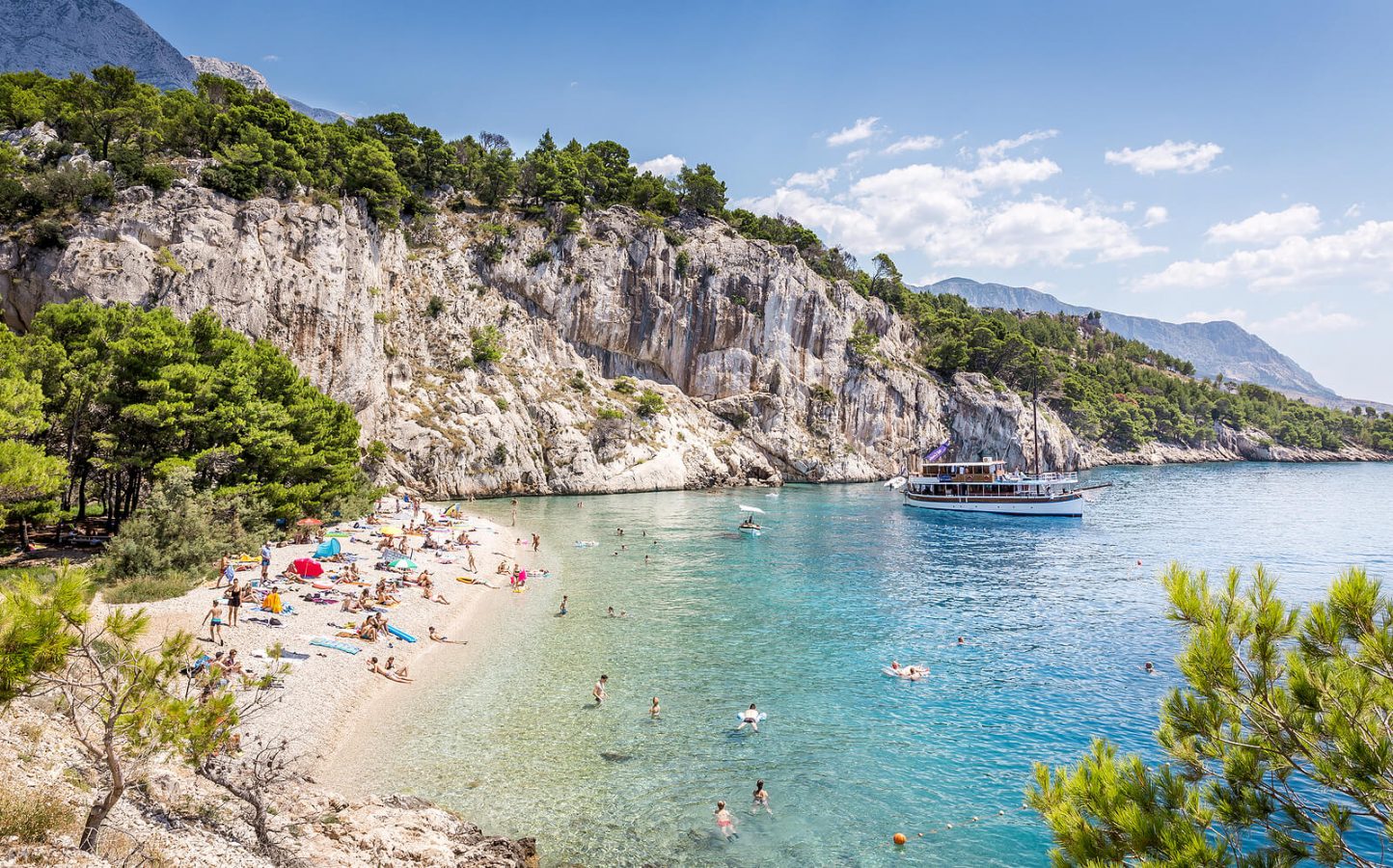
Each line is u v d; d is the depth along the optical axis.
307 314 83.69
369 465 90.25
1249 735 9.59
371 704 28.47
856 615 43.53
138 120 86.56
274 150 90.25
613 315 133.88
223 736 12.88
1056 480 97.94
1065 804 9.97
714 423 137.12
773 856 19.69
